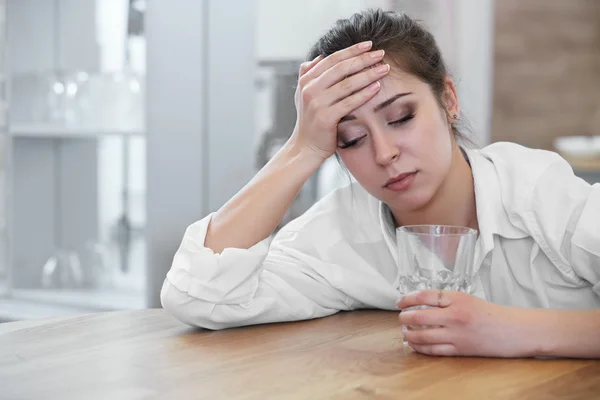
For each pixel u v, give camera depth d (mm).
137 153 3014
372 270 1349
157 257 2756
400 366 963
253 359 1002
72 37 3137
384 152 1183
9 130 3105
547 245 1238
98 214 3145
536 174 1280
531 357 998
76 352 1044
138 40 2971
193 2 2727
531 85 4102
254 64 2820
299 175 1264
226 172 2824
